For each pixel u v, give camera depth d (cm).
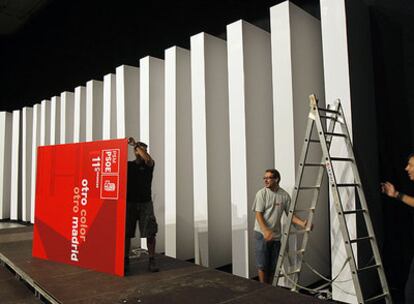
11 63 1008
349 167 296
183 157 454
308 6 410
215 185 414
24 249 416
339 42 308
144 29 615
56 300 243
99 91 627
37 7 846
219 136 424
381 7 351
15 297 301
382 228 339
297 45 350
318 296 312
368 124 331
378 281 322
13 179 830
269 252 303
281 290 258
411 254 324
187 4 546
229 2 491
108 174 319
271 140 401
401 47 338
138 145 316
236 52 375
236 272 365
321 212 360
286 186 339
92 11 726
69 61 795
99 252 319
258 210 295
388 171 342
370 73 348
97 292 258
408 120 332
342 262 294
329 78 313
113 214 313
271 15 355
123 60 655
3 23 921
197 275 301
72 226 342
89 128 619
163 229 496
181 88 459
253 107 378
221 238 417
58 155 362
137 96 549
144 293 255
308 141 282
